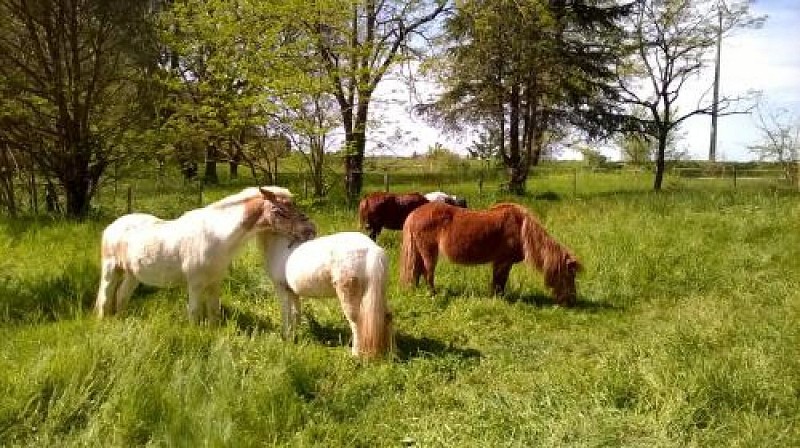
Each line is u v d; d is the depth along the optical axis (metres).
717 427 4.03
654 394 4.40
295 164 14.86
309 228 6.14
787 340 5.54
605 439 3.87
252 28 13.57
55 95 13.04
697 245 10.45
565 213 14.57
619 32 23.44
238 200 6.15
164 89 14.51
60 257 8.58
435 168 30.78
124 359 4.79
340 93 14.55
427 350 6.26
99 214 13.54
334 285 5.70
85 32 13.18
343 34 14.95
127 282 6.51
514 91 22.53
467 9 19.14
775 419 4.09
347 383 5.14
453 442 4.12
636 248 10.16
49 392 4.43
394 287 8.23
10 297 6.72
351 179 17.03
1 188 14.16
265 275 8.20
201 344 5.47
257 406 4.48
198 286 6.16
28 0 12.59
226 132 13.92
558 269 7.91
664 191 21.42
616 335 6.94
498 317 7.40
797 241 10.38
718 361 4.95
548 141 27.89
